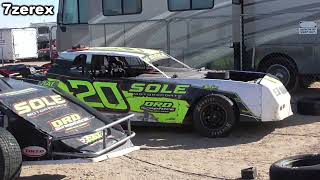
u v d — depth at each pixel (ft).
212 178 19.83
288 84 41.04
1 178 17.28
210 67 42.96
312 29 39.68
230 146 25.12
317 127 28.86
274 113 26.73
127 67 29.91
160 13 44.32
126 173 20.95
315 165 16.55
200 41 43.04
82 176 20.76
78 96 29.17
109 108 28.68
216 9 42.22
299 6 40.01
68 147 18.49
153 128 30.35
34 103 19.75
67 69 29.73
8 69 33.09
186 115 27.55
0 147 17.16
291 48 40.63
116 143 19.49
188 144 25.95
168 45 44.14
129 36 46.06
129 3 45.73
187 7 43.19
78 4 49.57
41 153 18.45
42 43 119.55
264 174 19.92
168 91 27.71
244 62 42.32
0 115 18.80
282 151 23.70
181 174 20.54
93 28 47.91
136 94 28.19
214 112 26.89
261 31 41.63
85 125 20.01
